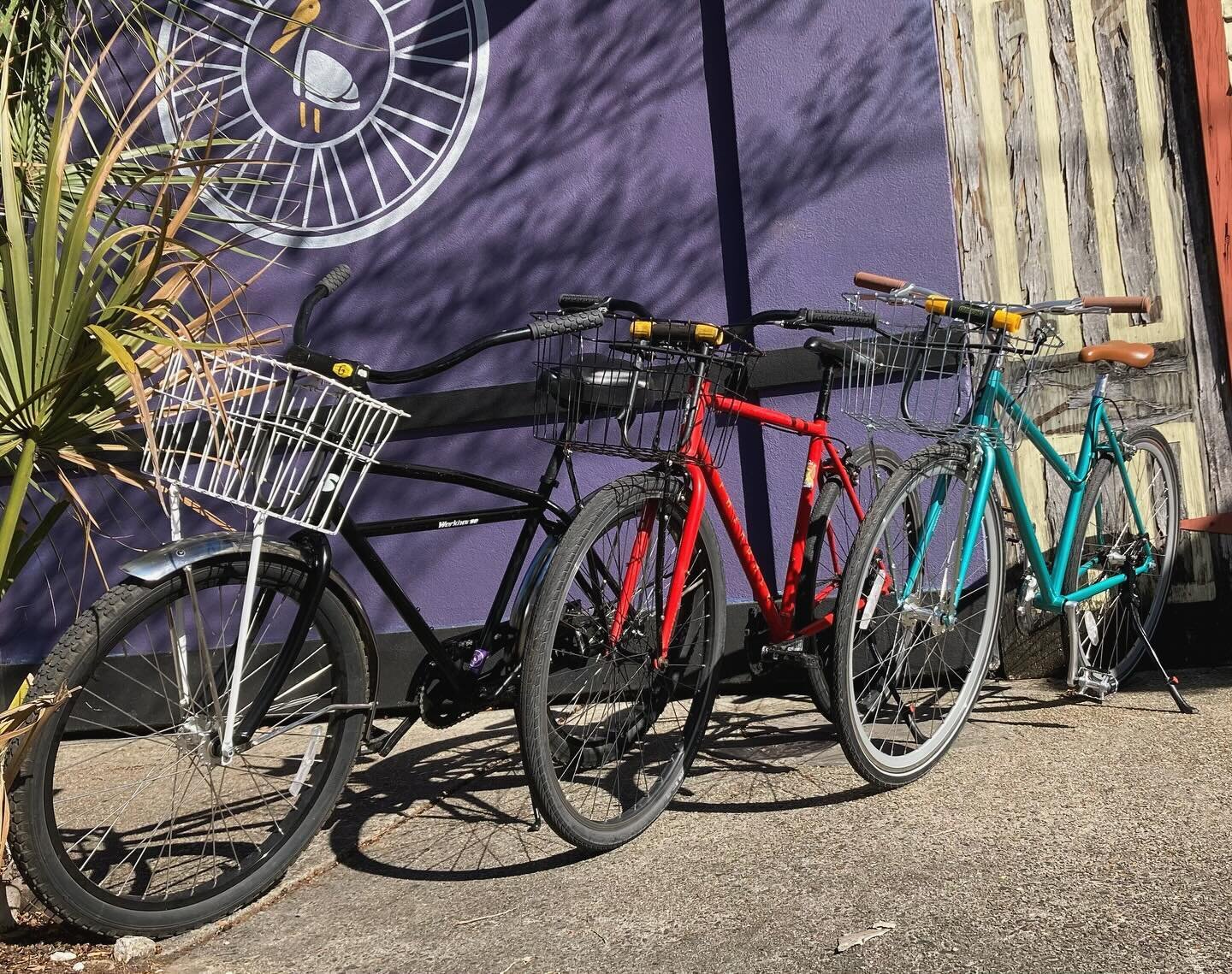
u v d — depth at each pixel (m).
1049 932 1.95
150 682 3.48
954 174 3.67
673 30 3.82
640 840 2.58
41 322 2.22
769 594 2.91
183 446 2.41
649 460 2.62
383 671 3.97
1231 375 3.55
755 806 2.71
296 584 2.42
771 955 1.98
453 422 3.93
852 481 3.14
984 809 2.53
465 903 2.35
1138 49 3.58
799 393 3.68
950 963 1.88
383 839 2.77
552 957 2.08
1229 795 2.47
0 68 2.54
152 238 2.45
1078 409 3.67
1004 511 3.51
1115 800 2.51
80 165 2.81
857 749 2.59
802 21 3.66
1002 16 3.64
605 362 2.62
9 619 4.21
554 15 3.91
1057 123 3.62
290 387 2.28
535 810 2.57
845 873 2.27
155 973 2.16
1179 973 1.79
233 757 2.32
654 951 2.05
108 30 4.08
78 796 3.12
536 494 2.76
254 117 4.11
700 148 3.80
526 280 3.95
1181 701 3.10
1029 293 3.65
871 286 3.01
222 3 4.09
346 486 3.85
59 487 4.14
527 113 3.94
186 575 2.26
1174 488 3.48
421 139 4.02
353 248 4.07
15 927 2.32
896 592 2.77
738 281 3.78
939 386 3.49
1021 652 3.60
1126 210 3.61
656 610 2.70
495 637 2.70
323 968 2.13
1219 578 3.61
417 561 3.99
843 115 3.64
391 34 4.03
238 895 2.39
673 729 2.98
